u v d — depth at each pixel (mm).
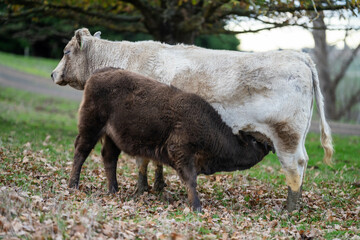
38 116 17891
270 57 6496
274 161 11203
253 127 6473
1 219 4484
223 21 13273
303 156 6469
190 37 12938
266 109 6340
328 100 26250
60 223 4602
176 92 6320
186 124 6090
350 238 5516
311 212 6758
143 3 12273
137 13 14977
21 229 4402
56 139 11617
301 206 6770
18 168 7430
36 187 6254
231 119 6547
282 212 6609
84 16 14047
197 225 5305
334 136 16766
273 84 6340
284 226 5949
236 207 6719
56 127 14688
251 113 6430
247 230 5484
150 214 5848
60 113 20125
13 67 34031
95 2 13570
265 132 6441
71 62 7879
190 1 12734
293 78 6332
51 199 5523
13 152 8711
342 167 10594
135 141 6383
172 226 5145
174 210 6211
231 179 8555
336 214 6734
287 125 6324
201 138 6117
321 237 5465
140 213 5840
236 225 5559
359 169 10617
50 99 24656
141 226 5023
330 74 26344
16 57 38812
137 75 6586
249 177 8773
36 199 5312
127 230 4844
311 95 6500
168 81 6988
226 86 6531
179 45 7289
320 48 25688
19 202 5070
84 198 6082
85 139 6719
